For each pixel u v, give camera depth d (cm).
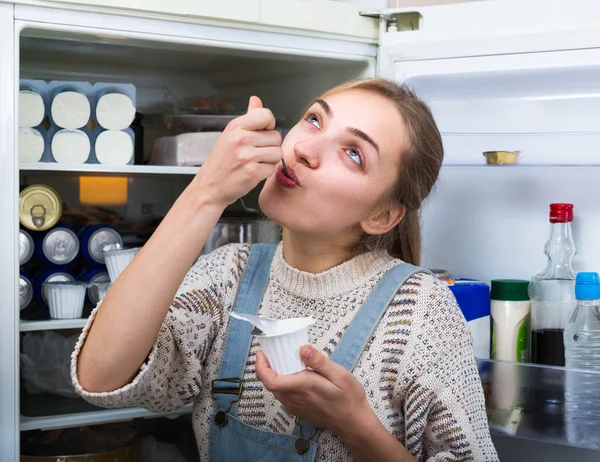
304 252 111
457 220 177
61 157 159
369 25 166
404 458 99
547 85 156
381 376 105
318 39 162
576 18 146
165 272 94
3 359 138
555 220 155
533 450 152
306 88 185
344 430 95
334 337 107
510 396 146
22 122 153
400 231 122
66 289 159
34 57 183
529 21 150
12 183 138
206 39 152
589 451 147
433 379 103
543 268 167
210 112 194
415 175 110
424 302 108
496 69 154
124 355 95
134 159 177
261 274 116
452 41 157
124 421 191
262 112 93
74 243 170
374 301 108
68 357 172
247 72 197
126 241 196
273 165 94
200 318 110
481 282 162
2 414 139
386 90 111
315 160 101
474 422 106
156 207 202
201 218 94
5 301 138
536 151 159
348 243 112
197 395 113
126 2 143
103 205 196
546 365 145
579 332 147
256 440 106
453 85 165
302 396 91
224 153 93
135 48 171
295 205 102
